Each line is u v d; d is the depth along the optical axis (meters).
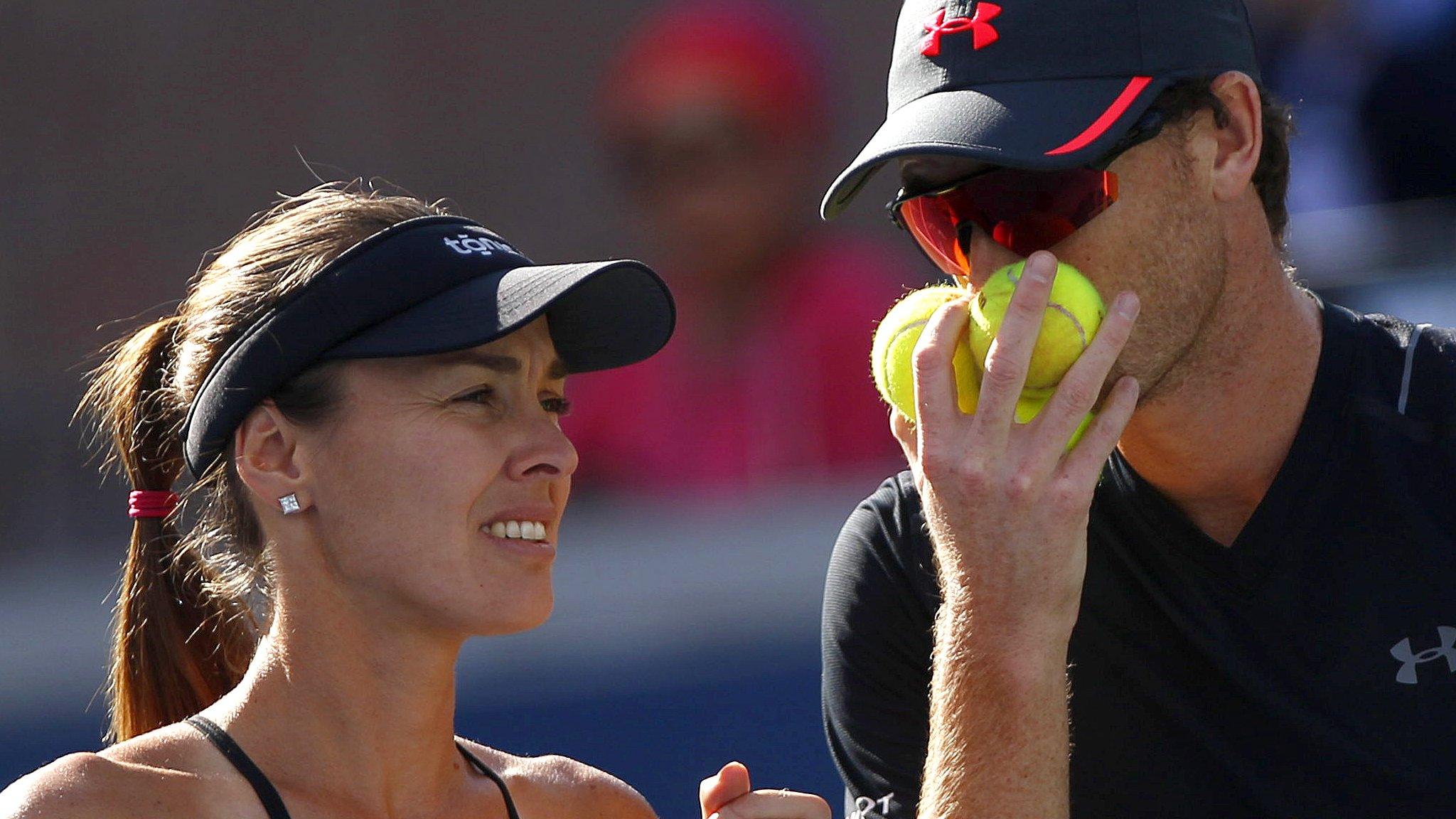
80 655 19.11
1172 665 9.87
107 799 7.46
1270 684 9.64
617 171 23.38
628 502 20.50
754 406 21.12
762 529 19.72
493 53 24.16
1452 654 9.41
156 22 23.59
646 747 18.36
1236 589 9.60
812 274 21.73
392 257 8.20
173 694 9.05
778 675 18.80
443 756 8.56
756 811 9.07
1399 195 19.92
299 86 24.12
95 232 23.41
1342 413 9.58
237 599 9.14
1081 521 8.67
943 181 9.21
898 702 10.55
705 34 23.00
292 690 8.20
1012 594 8.67
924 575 10.34
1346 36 20.23
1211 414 9.45
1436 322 19.00
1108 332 8.55
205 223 23.88
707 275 22.20
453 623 8.14
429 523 8.05
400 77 24.33
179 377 8.62
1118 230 8.93
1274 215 10.05
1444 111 19.64
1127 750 10.01
